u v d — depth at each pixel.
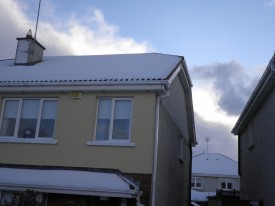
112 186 9.44
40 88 11.82
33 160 11.50
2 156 11.78
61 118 11.66
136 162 10.74
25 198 8.62
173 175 14.95
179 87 16.17
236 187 39.28
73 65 14.38
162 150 12.30
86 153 11.16
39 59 15.84
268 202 13.13
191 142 20.92
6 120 12.29
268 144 13.22
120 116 11.43
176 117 15.52
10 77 12.86
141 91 11.22
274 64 10.81
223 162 42.47
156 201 11.27
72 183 9.66
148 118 11.02
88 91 11.59
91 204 10.12
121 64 13.88
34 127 11.98
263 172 14.14
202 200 28.28
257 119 15.54
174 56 14.83
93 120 11.44
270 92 13.01
